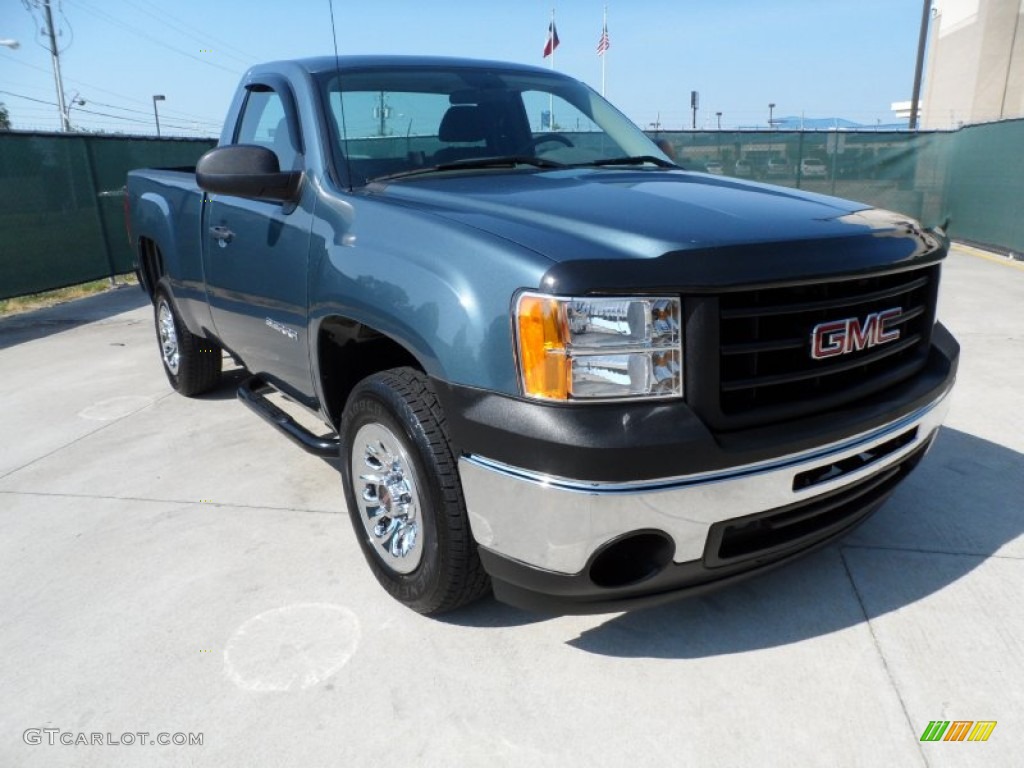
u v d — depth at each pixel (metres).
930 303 2.63
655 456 1.92
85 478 3.84
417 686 2.30
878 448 2.42
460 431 2.12
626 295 1.94
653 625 2.56
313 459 3.99
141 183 4.89
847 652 2.40
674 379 1.99
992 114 31.70
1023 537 3.04
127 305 8.86
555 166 3.26
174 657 2.45
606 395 1.96
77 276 9.59
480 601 2.71
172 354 5.04
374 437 2.60
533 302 1.96
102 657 2.46
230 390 5.24
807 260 2.09
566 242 2.08
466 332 2.09
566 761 2.01
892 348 2.42
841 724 2.11
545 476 1.96
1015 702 2.18
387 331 2.39
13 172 8.54
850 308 2.24
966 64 33.00
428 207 2.52
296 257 2.98
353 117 3.12
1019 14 30.38
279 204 3.17
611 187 2.71
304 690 2.29
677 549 2.06
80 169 9.59
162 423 4.62
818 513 2.29
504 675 2.34
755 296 2.05
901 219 2.59
